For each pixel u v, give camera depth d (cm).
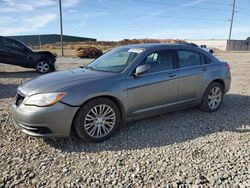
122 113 452
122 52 519
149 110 483
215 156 383
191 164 361
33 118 383
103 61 523
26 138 440
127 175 334
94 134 425
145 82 465
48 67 1334
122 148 409
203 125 510
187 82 529
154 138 447
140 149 406
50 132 394
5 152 393
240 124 519
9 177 329
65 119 394
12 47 1243
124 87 441
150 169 348
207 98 578
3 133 458
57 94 390
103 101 425
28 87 419
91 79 429
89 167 354
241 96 758
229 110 614
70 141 430
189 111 595
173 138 448
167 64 507
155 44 530
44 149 404
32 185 315
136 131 476
